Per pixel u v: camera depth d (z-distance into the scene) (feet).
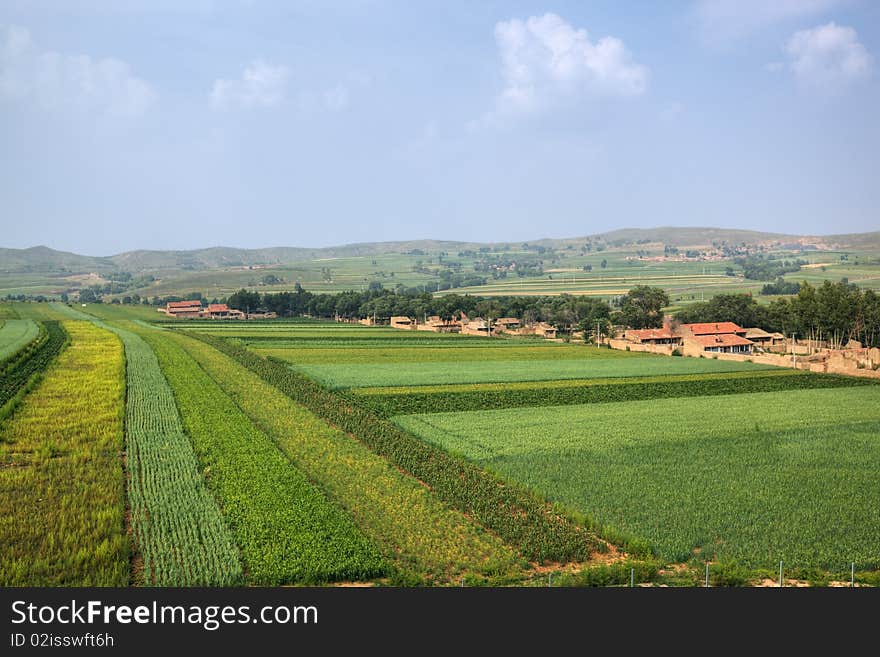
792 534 118.42
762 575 103.40
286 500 131.95
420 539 115.65
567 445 181.06
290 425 202.28
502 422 212.23
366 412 225.35
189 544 109.91
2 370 282.77
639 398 263.90
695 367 359.66
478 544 113.91
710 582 100.99
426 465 157.79
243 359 354.95
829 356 363.35
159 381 272.72
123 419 200.85
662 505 132.77
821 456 171.32
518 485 144.56
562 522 122.52
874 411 235.40
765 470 158.51
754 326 568.00
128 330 555.28
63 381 263.70
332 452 172.24
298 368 337.52
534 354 431.02
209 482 143.74
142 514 123.75
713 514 127.85
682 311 621.31
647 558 107.86
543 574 104.53
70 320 646.74
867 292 449.89
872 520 125.70
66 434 180.45
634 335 494.59
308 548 108.88
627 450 175.94
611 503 133.69
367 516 126.11
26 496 132.26
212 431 188.34
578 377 314.76
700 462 164.76
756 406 245.86
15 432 181.16
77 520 119.03
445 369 343.67
